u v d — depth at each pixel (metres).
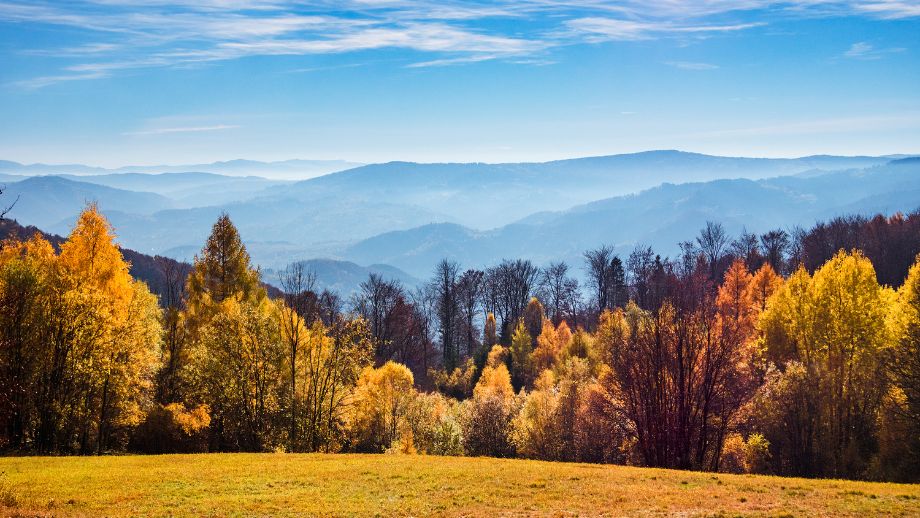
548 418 50.47
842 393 39.25
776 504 21.16
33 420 35.88
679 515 19.81
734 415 41.00
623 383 41.41
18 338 35.12
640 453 43.53
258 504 21.25
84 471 26.17
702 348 41.09
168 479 24.97
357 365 45.06
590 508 20.88
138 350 39.59
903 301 39.41
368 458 32.47
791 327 45.03
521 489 23.95
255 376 41.78
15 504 19.62
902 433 35.78
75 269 38.53
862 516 19.61
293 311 44.91
